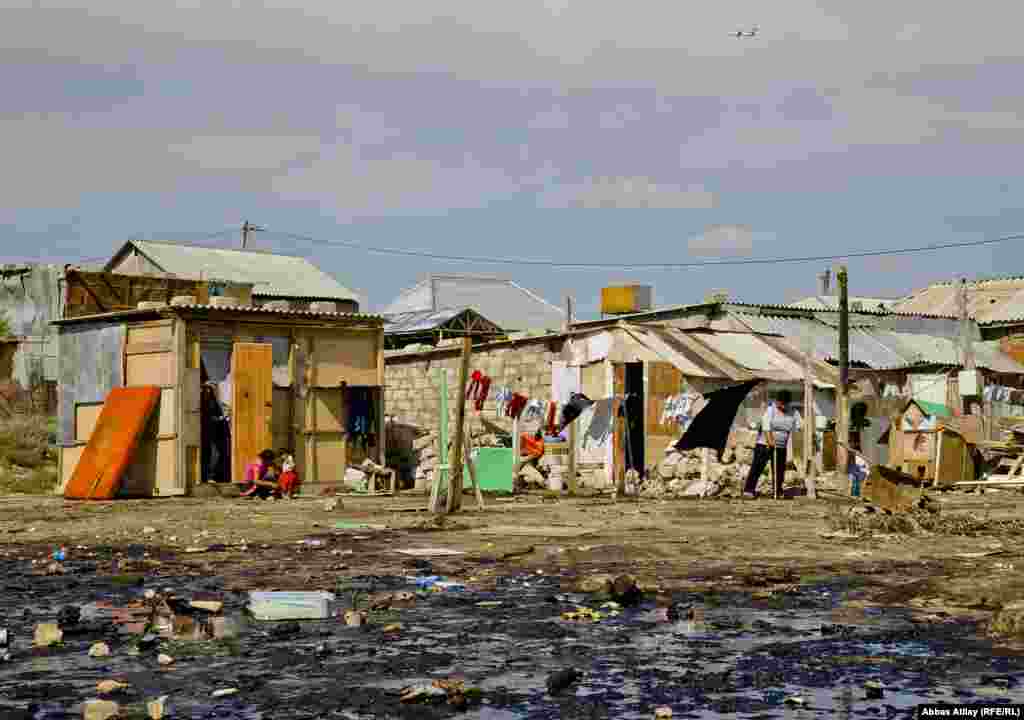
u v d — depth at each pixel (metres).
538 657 8.71
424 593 11.92
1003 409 44.38
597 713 7.09
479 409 36.53
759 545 16.58
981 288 58.88
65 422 33.66
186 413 30.59
